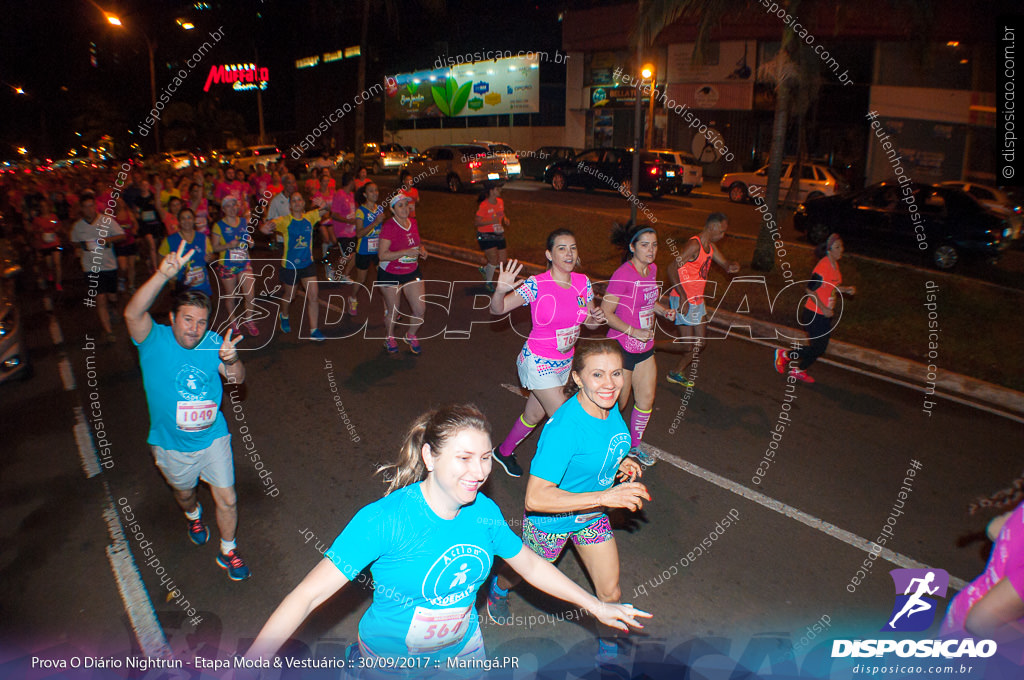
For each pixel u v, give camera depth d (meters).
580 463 3.50
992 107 21.84
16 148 42.94
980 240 13.22
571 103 32.16
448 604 2.62
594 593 4.41
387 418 7.05
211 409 4.18
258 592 4.45
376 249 10.43
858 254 14.81
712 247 7.29
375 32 33.44
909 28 13.48
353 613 4.19
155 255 12.50
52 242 12.48
